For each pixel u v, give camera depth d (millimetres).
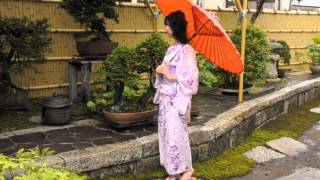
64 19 6961
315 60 10867
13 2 6340
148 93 5164
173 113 3879
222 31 3746
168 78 3822
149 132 4930
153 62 4895
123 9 7707
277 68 9641
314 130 6953
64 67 7082
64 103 5191
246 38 7230
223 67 4137
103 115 5453
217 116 5641
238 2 6473
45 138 4648
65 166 3725
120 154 4145
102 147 4160
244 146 5781
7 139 4594
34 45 5512
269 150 5730
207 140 4961
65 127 5129
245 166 5035
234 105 6508
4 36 5250
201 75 6754
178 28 3781
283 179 4715
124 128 4918
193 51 3883
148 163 4434
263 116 6828
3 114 5715
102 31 6410
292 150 5824
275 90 8008
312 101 9211
